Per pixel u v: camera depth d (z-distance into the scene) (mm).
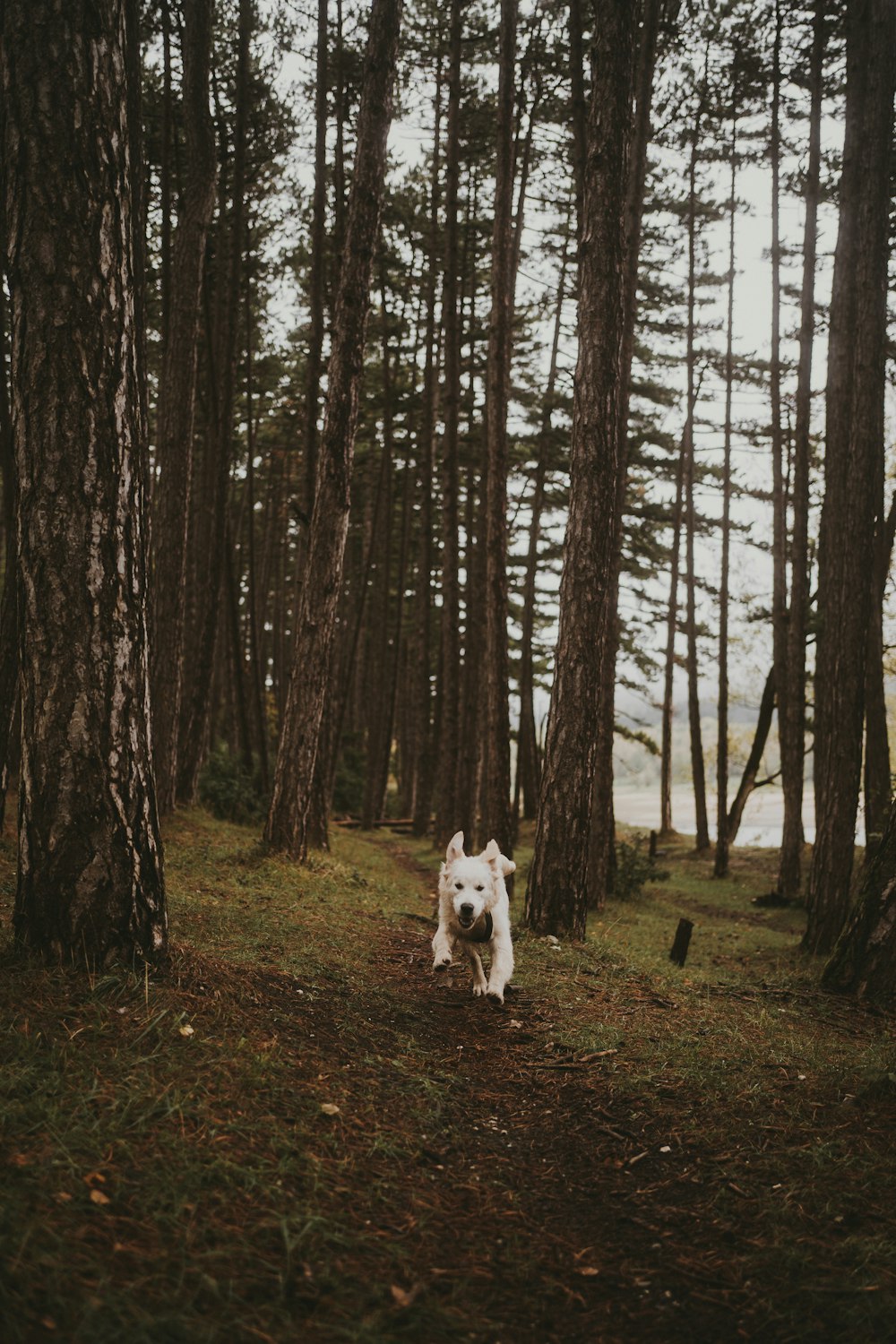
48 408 4812
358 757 39250
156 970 5070
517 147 22844
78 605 4855
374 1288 3164
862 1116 4965
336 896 11617
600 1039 6277
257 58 19016
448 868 7129
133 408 5055
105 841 4926
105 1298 2664
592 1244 3805
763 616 27625
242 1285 2986
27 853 4926
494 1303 3309
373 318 27828
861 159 12609
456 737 22453
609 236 10555
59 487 4832
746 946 13320
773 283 22344
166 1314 2688
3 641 10328
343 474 13586
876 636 16594
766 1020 7117
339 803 36312
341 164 20312
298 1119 4262
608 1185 4336
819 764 12586
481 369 27719
